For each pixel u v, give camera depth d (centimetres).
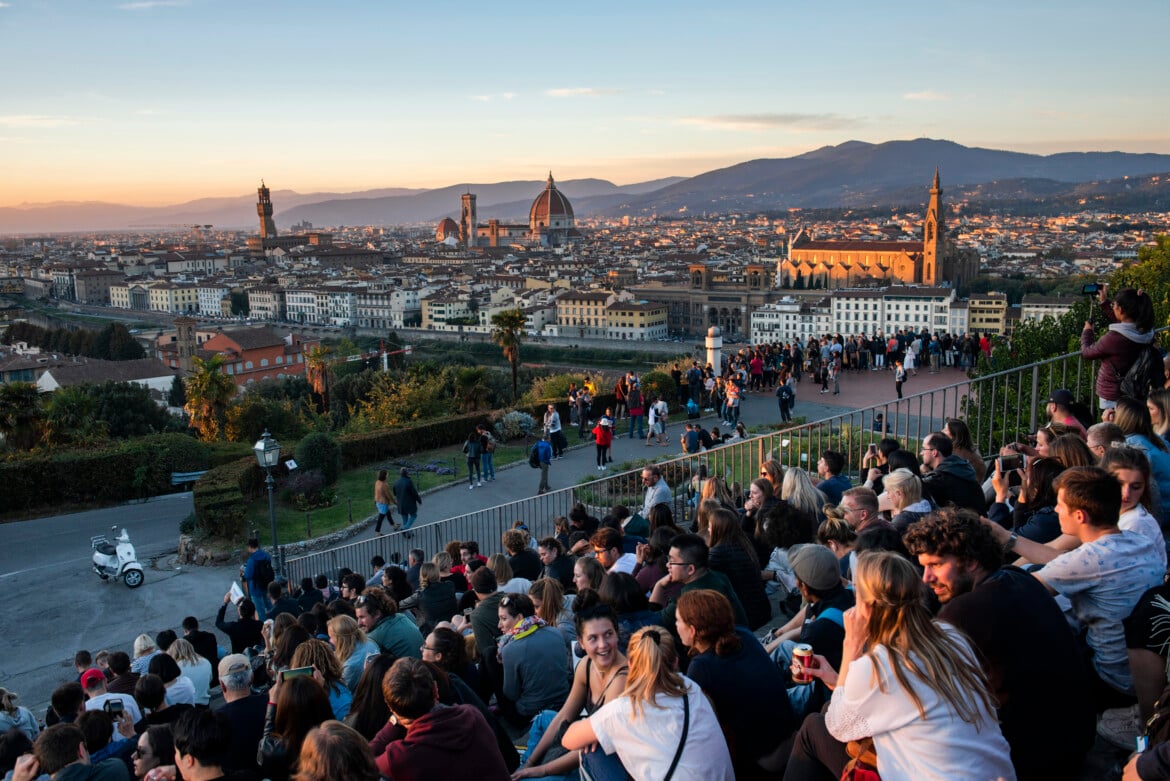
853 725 659
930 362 5056
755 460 3058
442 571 1856
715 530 1319
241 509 3631
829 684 794
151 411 8781
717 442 3369
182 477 4566
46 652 2802
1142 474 961
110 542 3459
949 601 784
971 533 782
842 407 4278
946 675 637
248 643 1969
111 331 19700
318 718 936
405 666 861
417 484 4012
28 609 3128
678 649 1159
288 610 2020
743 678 861
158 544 3769
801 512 1342
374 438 4497
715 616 877
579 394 4503
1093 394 2211
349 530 3553
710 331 4928
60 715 1300
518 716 1241
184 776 892
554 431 4041
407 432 4631
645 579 1426
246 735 1073
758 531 1520
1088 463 1146
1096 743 888
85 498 4356
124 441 4775
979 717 637
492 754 855
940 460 1444
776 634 1189
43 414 5409
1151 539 916
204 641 1927
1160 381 1523
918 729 631
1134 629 814
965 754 626
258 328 17188
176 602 3167
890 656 645
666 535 1495
